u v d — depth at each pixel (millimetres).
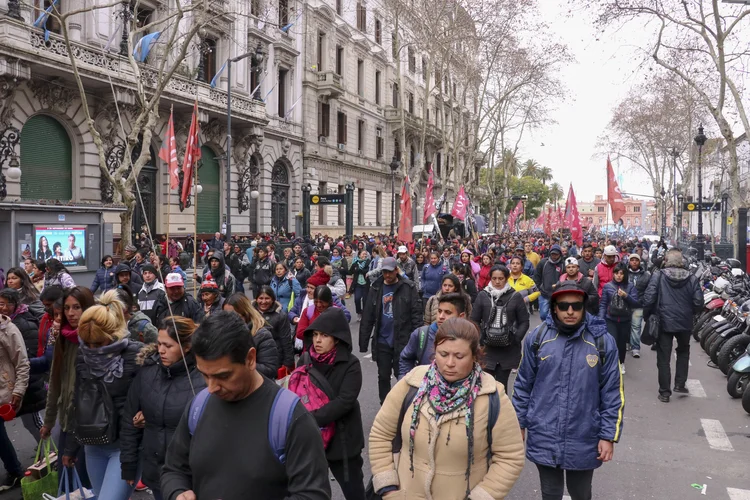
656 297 7836
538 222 54156
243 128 27922
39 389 5012
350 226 28031
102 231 15289
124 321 3811
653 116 39688
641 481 5281
